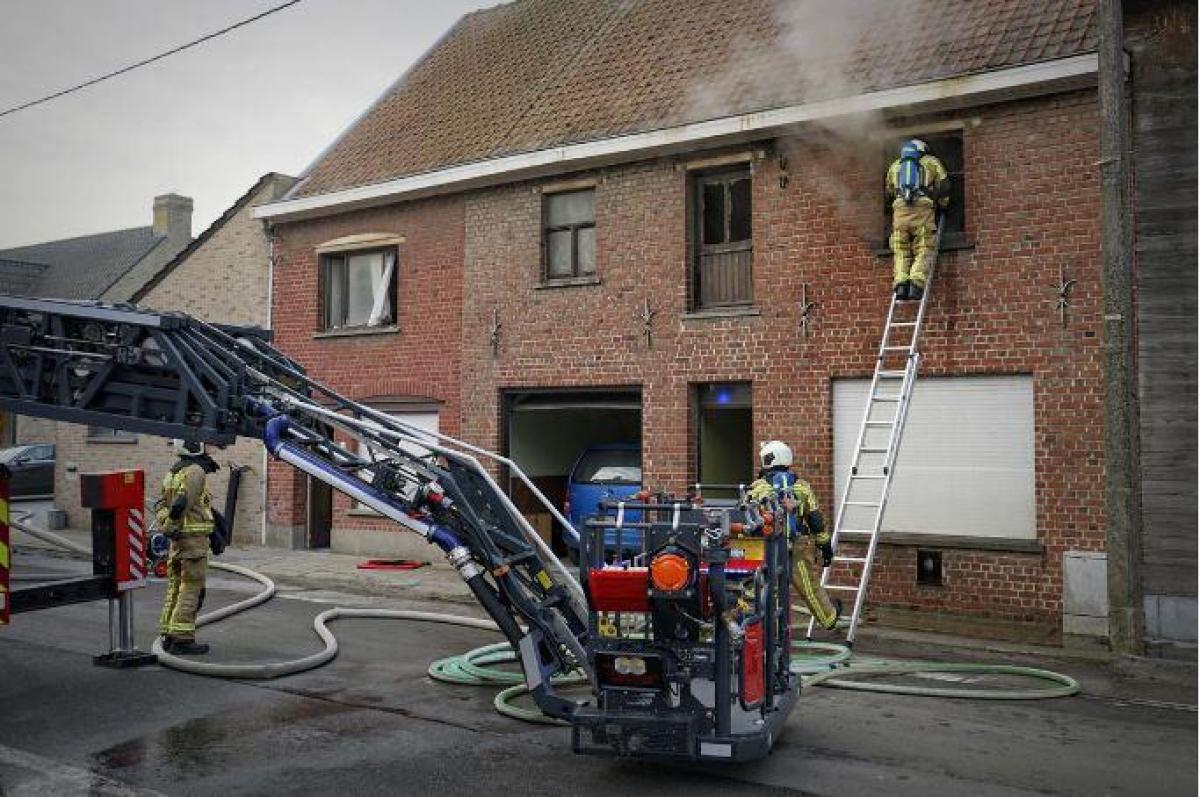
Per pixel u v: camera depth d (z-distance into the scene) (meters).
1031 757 5.95
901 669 8.30
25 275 33.22
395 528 14.98
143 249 31.58
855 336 10.98
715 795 5.30
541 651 6.11
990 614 10.04
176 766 5.77
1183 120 8.99
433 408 14.69
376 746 6.14
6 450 24.78
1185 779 5.57
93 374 7.54
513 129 14.33
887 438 10.75
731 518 5.84
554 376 13.32
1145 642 8.35
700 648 5.33
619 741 5.34
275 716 6.79
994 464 10.21
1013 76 9.91
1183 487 8.73
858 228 11.02
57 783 5.48
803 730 6.51
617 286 12.77
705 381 12.02
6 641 9.17
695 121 11.94
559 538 14.81
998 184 10.23
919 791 5.36
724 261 12.20
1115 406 8.41
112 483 8.09
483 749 6.09
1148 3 9.19
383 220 15.29
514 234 13.80
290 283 16.39
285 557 15.30
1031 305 9.99
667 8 15.08
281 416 6.83
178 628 8.55
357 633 9.70
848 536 10.84
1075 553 9.61
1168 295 8.95
